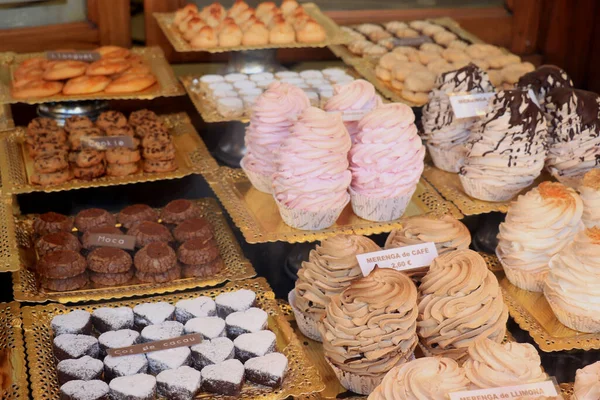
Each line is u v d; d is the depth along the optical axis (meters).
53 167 2.67
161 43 3.47
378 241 2.51
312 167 2.26
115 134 2.88
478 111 2.66
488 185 2.52
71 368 1.93
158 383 1.92
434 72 3.23
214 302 2.20
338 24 3.73
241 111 2.92
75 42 3.33
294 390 1.92
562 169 2.62
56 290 2.27
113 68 3.07
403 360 1.90
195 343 2.03
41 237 2.47
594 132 2.57
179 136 3.04
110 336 2.05
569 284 2.12
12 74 3.12
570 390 1.99
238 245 2.51
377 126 2.33
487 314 1.95
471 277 1.98
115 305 2.23
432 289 2.00
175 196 2.79
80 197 2.74
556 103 2.60
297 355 2.03
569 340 2.12
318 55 3.62
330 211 2.31
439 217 2.41
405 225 2.22
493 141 2.49
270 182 2.52
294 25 3.34
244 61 3.37
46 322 2.14
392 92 3.18
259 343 2.02
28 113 3.24
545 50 3.77
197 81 3.25
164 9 3.44
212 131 3.15
